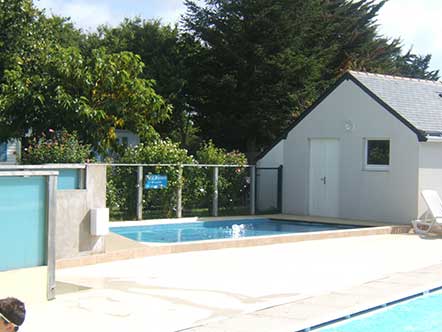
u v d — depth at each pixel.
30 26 23.88
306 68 35.16
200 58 37.03
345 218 21.16
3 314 4.71
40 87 20.98
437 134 19.38
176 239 16.95
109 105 21.61
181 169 20.17
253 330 7.48
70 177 11.88
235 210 22.44
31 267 8.79
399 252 14.49
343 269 12.04
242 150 38.16
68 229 11.64
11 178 8.52
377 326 8.45
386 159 20.20
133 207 19.27
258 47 34.84
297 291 9.92
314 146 22.16
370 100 20.38
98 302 8.91
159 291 9.72
